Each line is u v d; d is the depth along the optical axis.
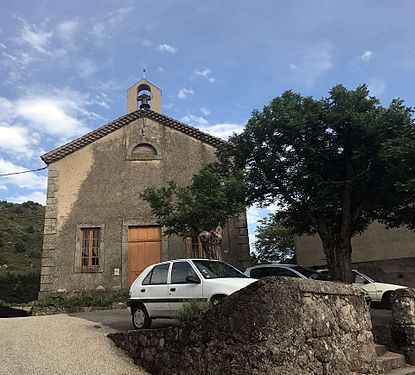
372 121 12.03
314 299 5.56
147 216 18.00
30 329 9.14
